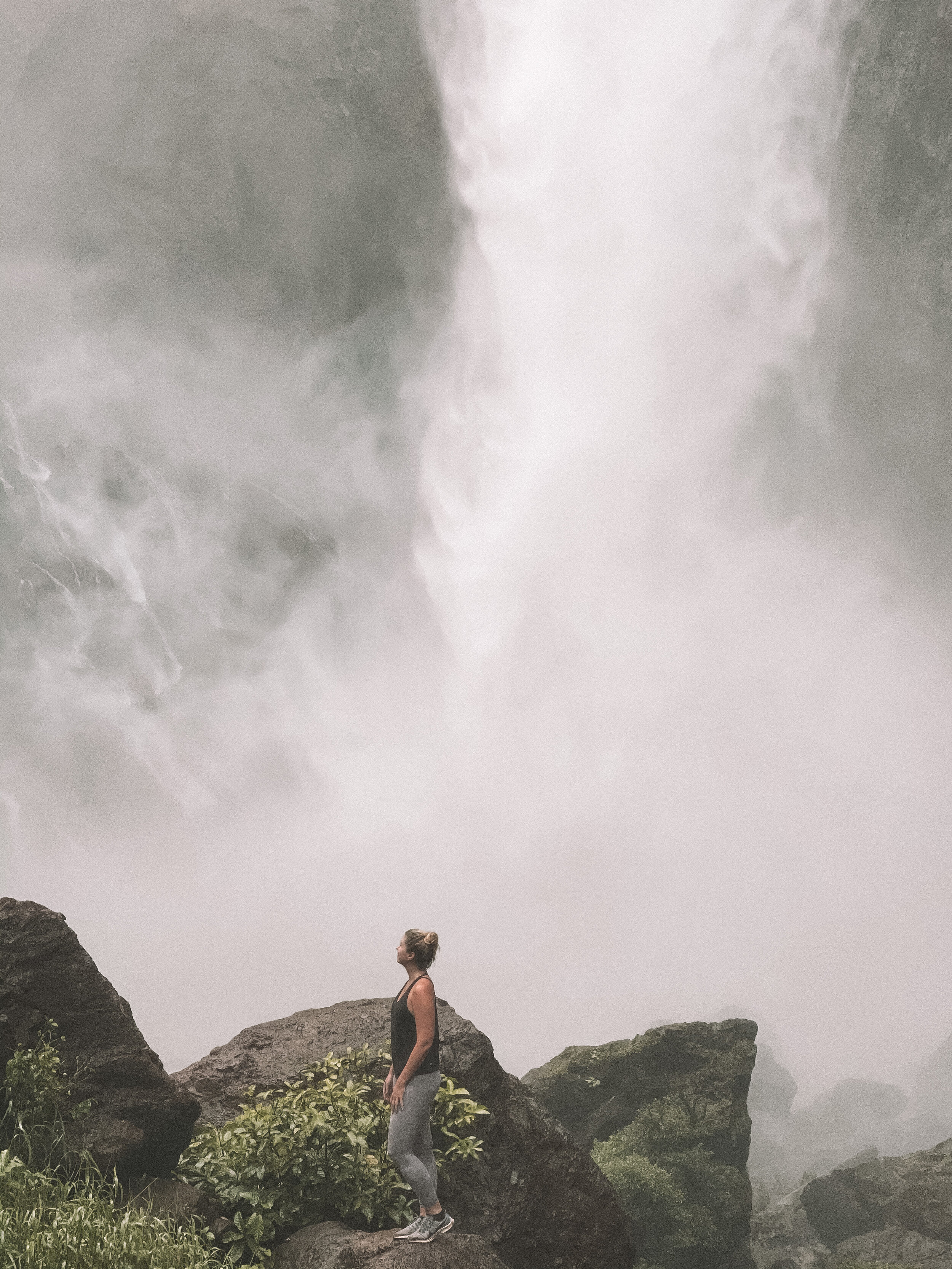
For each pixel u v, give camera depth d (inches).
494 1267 226.4
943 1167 1146.7
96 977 247.4
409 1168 226.1
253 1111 256.7
